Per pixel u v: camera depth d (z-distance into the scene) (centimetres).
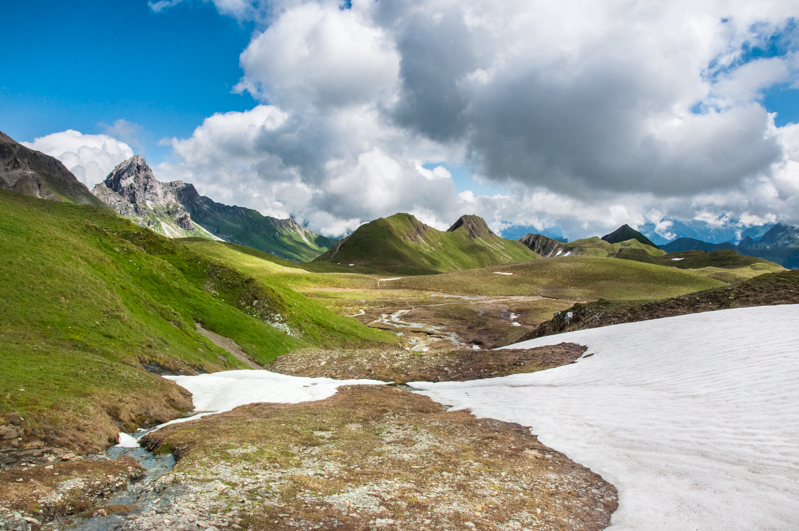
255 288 6391
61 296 3142
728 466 1346
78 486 1231
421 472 1440
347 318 8569
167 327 3938
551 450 1711
